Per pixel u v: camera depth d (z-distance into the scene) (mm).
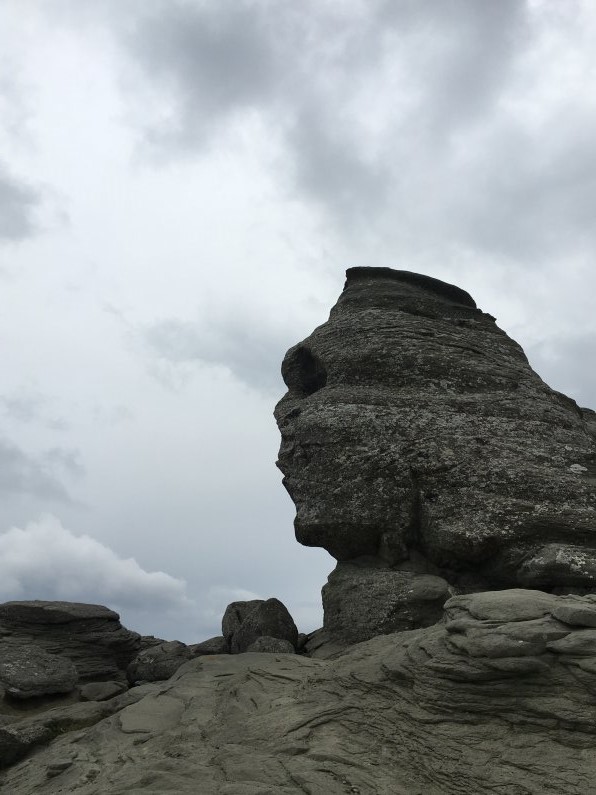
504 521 21828
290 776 11328
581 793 9703
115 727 16641
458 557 22250
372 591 22141
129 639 27547
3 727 17406
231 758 12430
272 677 17375
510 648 11602
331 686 14836
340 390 26656
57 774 14523
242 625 25312
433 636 13781
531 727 11102
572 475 23266
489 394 26141
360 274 32750
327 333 29281
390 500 23531
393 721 12586
